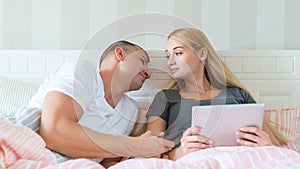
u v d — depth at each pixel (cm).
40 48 214
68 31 214
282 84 204
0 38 214
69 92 131
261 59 204
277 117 181
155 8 215
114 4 215
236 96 171
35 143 111
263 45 217
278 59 204
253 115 146
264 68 204
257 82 204
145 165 95
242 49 218
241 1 217
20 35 214
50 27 214
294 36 217
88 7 214
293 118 182
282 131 180
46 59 201
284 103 205
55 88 132
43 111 129
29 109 132
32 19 214
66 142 126
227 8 217
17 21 214
